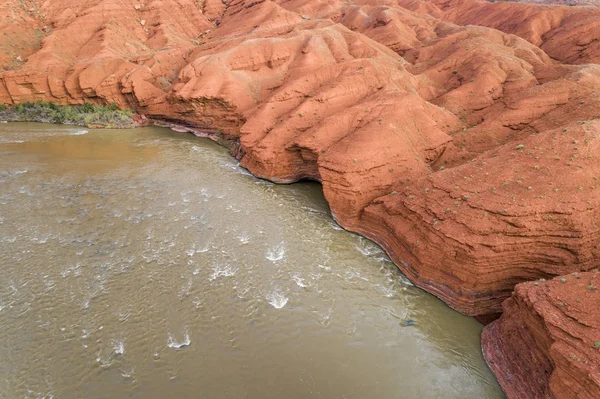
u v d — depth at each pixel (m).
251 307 22.39
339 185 31.20
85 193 34.56
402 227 26.80
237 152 45.59
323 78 46.00
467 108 44.91
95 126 55.03
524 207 21.73
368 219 30.36
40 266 24.86
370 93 42.69
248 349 19.64
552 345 15.62
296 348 19.88
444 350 20.38
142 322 20.95
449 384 18.48
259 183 38.72
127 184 36.78
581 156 23.89
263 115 42.97
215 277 24.64
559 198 21.92
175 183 37.56
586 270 20.66
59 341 19.56
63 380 17.58
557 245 21.11
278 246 28.38
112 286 23.42
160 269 25.09
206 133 53.38
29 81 57.34
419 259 24.56
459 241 22.08
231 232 29.77
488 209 22.45
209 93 50.12
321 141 35.88
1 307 21.52
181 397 17.02
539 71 49.34
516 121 38.44
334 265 26.61
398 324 21.84
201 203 33.94
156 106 56.72
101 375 17.88
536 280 21.31
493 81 46.25
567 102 37.41
